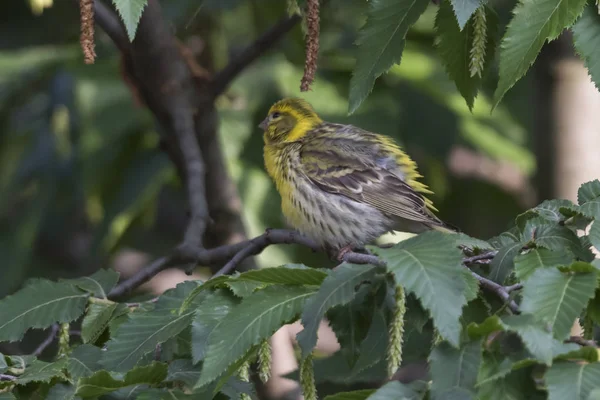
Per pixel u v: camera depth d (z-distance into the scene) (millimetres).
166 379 6215
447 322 5352
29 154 14750
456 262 5578
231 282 6375
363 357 7543
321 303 5801
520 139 14844
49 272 15820
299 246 13219
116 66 13422
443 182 14828
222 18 13961
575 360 5188
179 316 6840
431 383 5391
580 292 5504
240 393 6203
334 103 13273
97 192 13414
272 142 11984
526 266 6309
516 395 5348
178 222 16516
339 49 13938
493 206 15828
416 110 13820
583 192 7199
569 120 13234
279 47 14195
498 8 13375
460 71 7719
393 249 5766
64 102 14000
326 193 11281
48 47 14555
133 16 5902
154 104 12211
